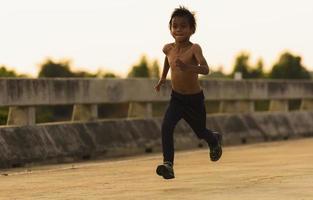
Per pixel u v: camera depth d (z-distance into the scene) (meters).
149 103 25.78
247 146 26.67
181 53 13.02
